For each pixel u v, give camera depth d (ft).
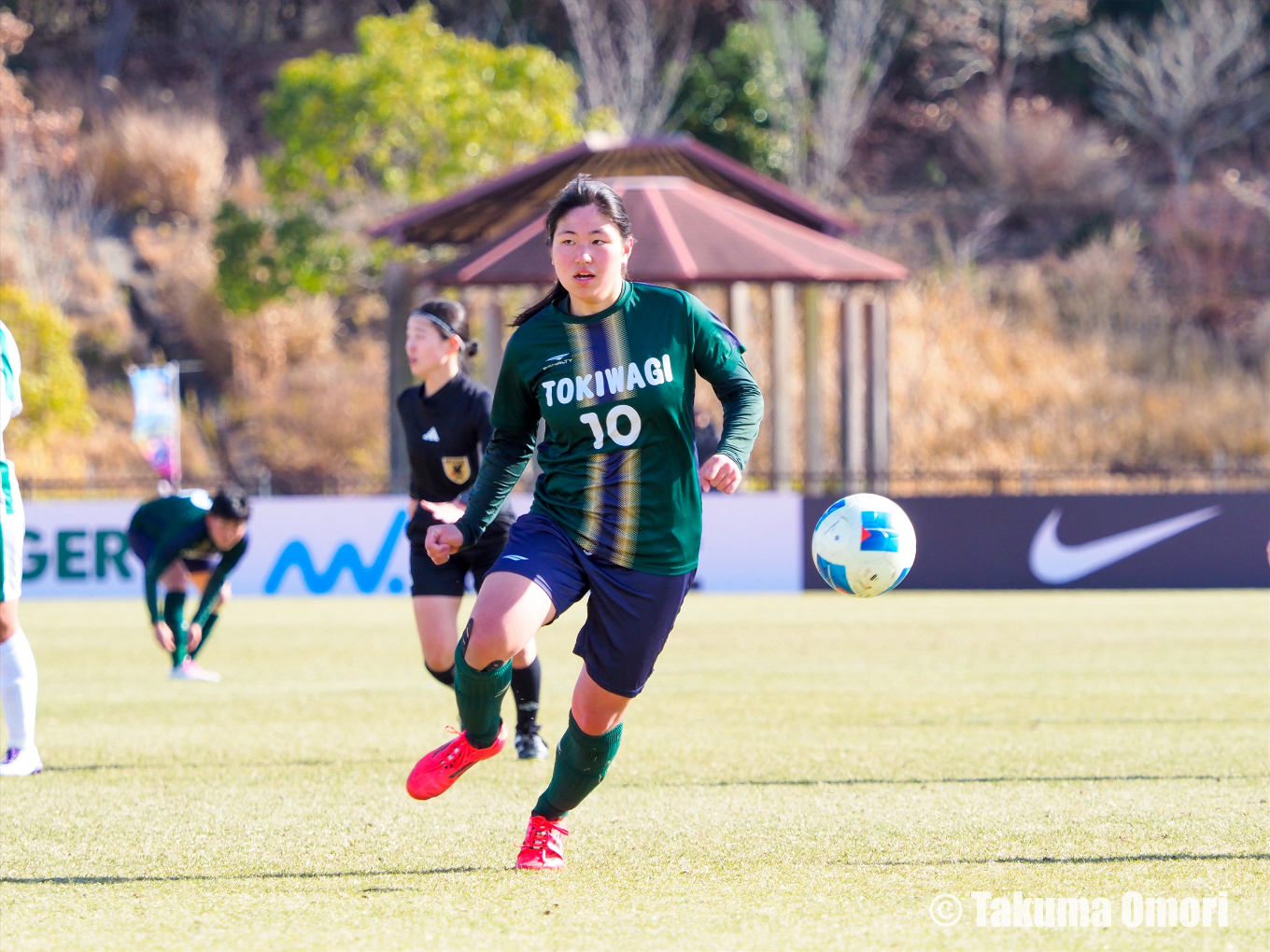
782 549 204.74
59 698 103.24
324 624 162.09
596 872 48.85
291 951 39.55
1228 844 52.06
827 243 238.48
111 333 401.49
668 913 43.11
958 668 118.83
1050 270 442.91
